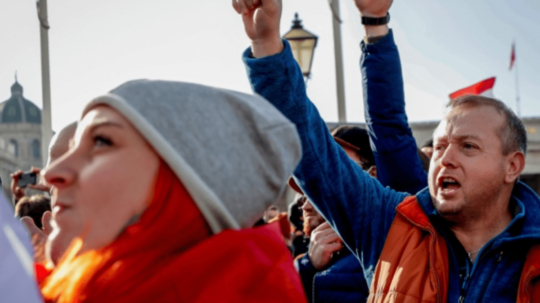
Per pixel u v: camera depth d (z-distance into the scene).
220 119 0.96
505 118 1.70
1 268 0.69
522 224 1.65
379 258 1.75
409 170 2.20
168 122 0.93
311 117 1.67
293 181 2.05
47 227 1.87
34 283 0.72
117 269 0.91
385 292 1.67
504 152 1.67
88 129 0.93
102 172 0.90
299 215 3.40
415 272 1.65
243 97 1.03
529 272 1.55
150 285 0.89
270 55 1.51
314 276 2.27
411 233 1.73
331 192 1.79
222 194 0.94
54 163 0.92
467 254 1.69
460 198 1.65
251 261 0.91
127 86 0.96
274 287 0.93
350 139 2.51
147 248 0.92
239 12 1.52
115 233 0.91
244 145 0.97
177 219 0.93
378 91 2.18
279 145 0.99
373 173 2.45
